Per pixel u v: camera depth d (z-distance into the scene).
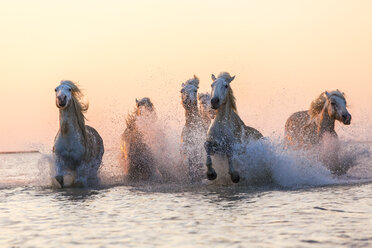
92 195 37.44
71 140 43.25
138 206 31.11
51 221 26.52
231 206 29.88
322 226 23.27
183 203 31.88
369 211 26.62
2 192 40.69
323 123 46.09
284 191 36.28
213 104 39.34
